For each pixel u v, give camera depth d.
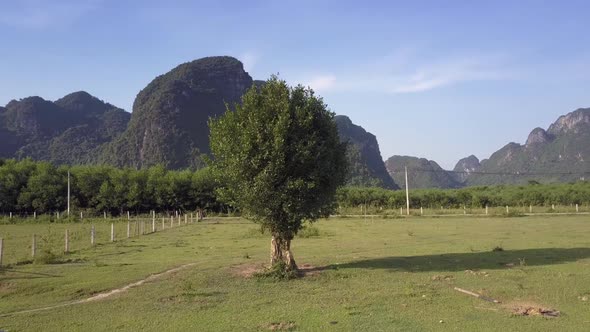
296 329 9.40
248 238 32.06
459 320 9.70
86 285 15.00
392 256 20.08
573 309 10.34
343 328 9.34
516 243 24.31
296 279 14.95
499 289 12.54
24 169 72.62
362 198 81.19
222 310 11.22
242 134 15.53
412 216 58.53
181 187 75.75
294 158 15.27
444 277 14.54
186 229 42.69
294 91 16.44
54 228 45.19
